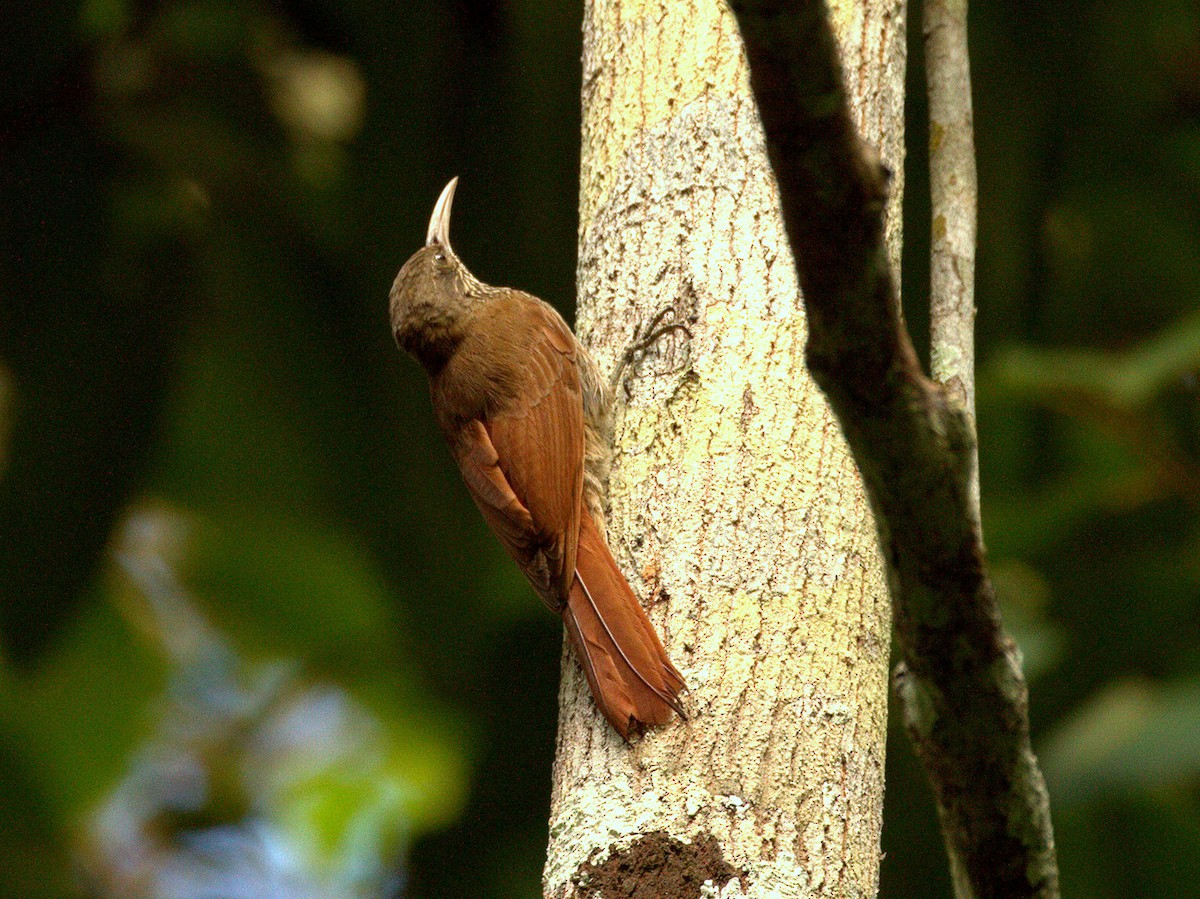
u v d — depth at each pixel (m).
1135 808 10.37
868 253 3.54
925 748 4.05
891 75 6.26
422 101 11.18
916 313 10.47
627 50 6.44
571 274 11.07
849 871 4.95
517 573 12.40
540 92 10.81
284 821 15.22
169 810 15.02
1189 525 10.73
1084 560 10.81
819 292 3.61
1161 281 12.17
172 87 12.59
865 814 5.09
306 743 15.57
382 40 11.26
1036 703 10.68
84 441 12.09
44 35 11.84
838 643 5.29
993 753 3.96
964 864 4.14
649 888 4.83
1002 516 10.88
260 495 13.79
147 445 12.26
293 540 14.66
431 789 15.17
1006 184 11.17
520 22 10.77
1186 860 10.31
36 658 11.95
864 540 5.51
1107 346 12.29
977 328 11.24
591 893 4.88
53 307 12.22
